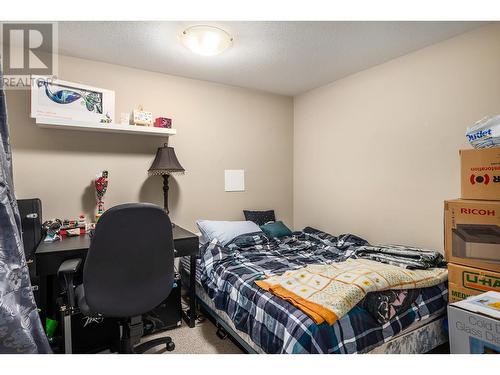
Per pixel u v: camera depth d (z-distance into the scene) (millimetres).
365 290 1396
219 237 2551
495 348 1214
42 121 2057
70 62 2326
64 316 1571
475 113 1930
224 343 1950
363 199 2701
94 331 1854
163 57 2375
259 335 1458
